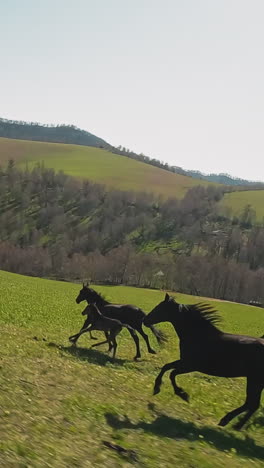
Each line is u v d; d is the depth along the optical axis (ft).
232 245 419.95
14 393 35.27
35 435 28.99
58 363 48.80
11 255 349.20
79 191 513.45
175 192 579.48
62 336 70.13
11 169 531.09
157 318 43.62
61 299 140.97
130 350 71.00
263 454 36.27
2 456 24.68
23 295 132.16
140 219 470.39
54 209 458.50
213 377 61.52
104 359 58.59
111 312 66.13
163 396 46.09
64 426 32.07
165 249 430.20
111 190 517.55
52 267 352.69
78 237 424.46
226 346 40.88
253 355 39.83
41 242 413.80
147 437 33.88
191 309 43.19
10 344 52.70
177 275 343.87
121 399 41.73
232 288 340.39
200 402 46.98
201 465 30.94
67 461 26.68
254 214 492.13
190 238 450.30
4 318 77.20
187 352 42.24
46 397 36.76
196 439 35.76
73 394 39.32
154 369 59.31
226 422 39.88
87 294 68.85
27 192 492.13
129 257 353.10
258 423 43.96
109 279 349.20
